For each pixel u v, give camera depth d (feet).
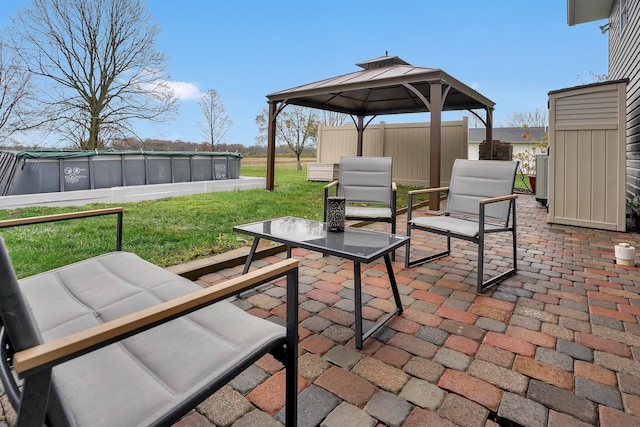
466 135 27.68
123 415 2.44
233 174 27.45
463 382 4.72
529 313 6.77
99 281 4.51
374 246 6.15
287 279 3.34
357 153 32.50
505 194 9.11
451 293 7.73
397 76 18.81
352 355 5.33
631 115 18.69
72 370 2.85
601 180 14.12
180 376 2.83
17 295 1.89
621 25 21.02
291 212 16.31
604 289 7.99
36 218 4.85
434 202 17.52
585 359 5.26
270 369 4.94
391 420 4.05
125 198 19.48
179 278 4.67
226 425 3.98
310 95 22.38
